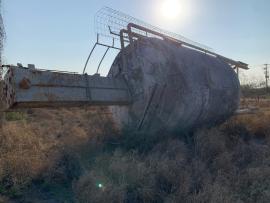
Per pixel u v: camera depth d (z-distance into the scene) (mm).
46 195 5414
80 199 4863
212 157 6922
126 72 8234
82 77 6641
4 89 5852
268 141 8727
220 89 9320
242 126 10672
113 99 7297
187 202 4586
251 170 5660
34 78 5605
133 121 8164
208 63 9594
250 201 4691
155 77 7770
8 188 5449
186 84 7941
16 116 14594
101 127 8570
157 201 4953
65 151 6773
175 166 5820
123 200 4773
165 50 7957
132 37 8305
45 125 12375
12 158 6086
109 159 6172
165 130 8062
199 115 8812
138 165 5543
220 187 4828
